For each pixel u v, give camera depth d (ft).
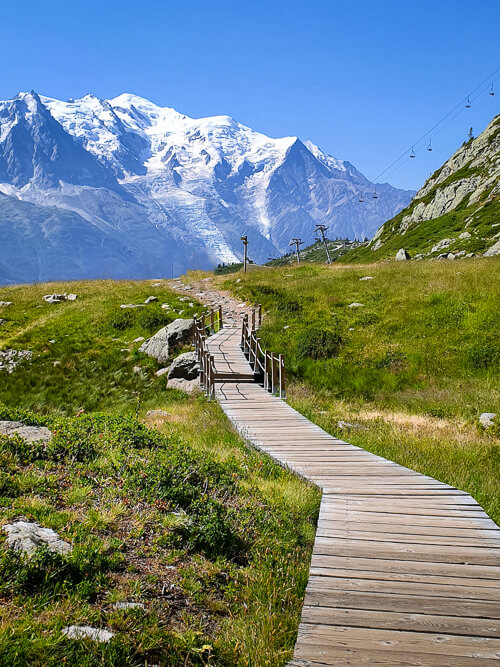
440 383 77.36
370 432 52.70
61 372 91.76
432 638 16.98
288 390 76.38
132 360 95.35
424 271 128.06
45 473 27.20
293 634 18.75
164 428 54.24
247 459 41.14
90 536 21.39
